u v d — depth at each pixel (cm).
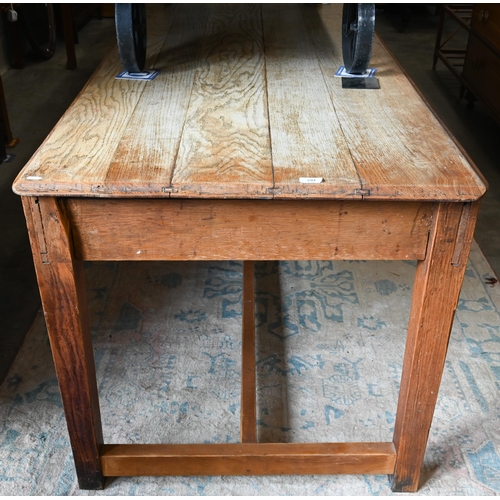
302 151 125
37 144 333
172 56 186
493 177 312
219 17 231
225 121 139
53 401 179
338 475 158
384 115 145
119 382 186
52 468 159
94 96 154
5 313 216
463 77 380
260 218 119
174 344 202
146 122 138
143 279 235
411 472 150
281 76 170
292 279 236
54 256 120
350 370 192
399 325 212
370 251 123
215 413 176
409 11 530
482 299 226
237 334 207
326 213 118
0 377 187
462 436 169
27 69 438
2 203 281
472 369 192
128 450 152
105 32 520
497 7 322
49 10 446
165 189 110
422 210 118
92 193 110
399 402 147
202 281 234
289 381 188
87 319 137
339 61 184
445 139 133
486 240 262
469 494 153
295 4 251
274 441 167
